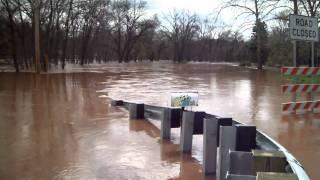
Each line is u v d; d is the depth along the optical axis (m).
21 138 9.81
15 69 44.38
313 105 13.52
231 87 23.62
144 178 6.91
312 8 34.34
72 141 9.45
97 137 9.85
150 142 9.39
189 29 111.00
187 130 8.51
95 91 20.94
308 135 10.12
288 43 47.09
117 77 32.81
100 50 83.81
